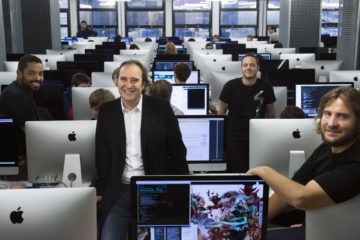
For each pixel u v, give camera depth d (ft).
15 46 33.60
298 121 8.23
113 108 8.15
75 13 53.83
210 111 15.28
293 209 6.68
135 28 54.80
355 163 5.62
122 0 50.67
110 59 26.32
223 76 16.61
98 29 54.54
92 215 5.04
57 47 37.60
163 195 5.22
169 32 54.85
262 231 5.34
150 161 8.09
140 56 24.49
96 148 8.10
